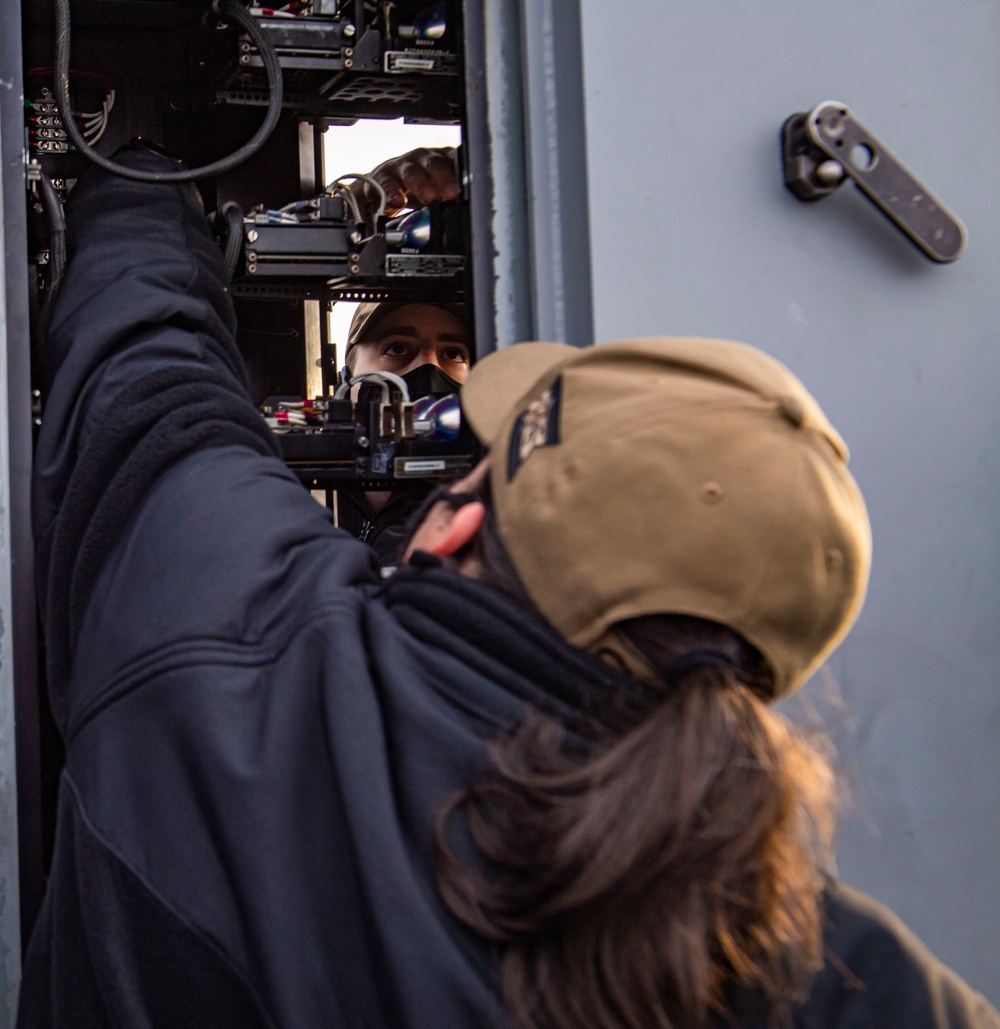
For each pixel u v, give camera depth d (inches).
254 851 22.4
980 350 45.8
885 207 43.4
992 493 45.9
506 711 22.0
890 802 44.3
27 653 40.4
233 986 22.4
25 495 40.6
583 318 42.1
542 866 19.9
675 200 42.2
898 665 44.7
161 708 24.4
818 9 43.7
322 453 52.1
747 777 19.9
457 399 53.5
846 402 44.3
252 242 51.7
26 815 40.6
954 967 45.0
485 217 43.9
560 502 21.6
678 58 42.1
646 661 21.3
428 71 52.8
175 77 57.2
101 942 23.4
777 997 20.9
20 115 40.8
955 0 45.4
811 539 20.9
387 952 20.6
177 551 27.3
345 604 25.1
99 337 36.5
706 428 20.9
